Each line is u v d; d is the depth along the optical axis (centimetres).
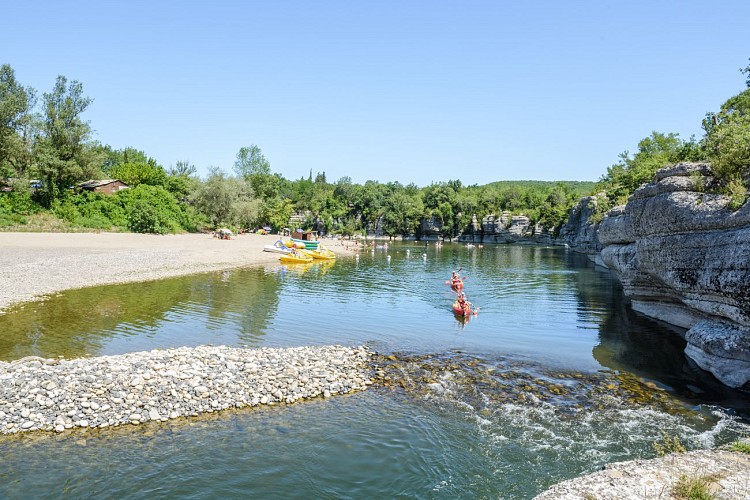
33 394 1293
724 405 1424
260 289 3456
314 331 2283
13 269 3481
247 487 995
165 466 1058
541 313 2833
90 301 2716
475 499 964
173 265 4384
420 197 16038
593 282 4306
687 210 1822
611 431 1252
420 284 4050
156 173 10906
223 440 1179
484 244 12062
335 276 4512
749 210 1520
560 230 11331
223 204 9250
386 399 1454
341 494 980
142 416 1259
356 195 15538
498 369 1748
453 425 1286
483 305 3112
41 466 1037
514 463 1097
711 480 916
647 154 6400
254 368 1584
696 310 1959
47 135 6962
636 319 2642
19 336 1969
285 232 10369
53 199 6875
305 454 1127
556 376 1678
